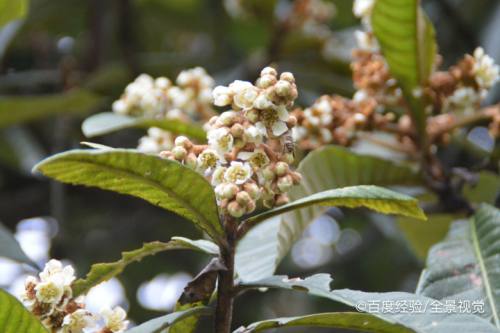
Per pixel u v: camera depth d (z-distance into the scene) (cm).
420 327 85
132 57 187
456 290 102
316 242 218
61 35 223
